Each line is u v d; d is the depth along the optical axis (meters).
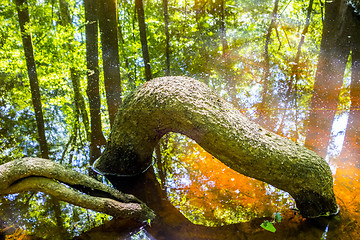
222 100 2.25
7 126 3.42
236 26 6.32
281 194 2.15
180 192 2.19
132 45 5.52
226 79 4.51
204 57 5.19
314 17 6.52
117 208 1.86
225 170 2.46
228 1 6.96
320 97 3.82
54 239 1.72
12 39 5.73
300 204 1.95
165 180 2.35
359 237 1.70
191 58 5.14
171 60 5.07
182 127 2.17
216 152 2.09
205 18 6.52
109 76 4.54
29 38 5.14
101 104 3.90
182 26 6.25
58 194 1.86
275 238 1.72
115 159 2.43
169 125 2.25
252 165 1.97
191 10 6.84
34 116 3.68
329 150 2.71
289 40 5.80
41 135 3.19
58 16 7.62
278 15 6.66
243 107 3.71
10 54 5.34
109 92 4.13
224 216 1.92
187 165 2.56
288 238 1.71
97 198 1.88
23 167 1.89
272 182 1.99
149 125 2.30
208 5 6.96
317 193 1.87
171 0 6.96
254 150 1.94
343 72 4.34
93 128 3.32
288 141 2.07
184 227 1.83
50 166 1.96
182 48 5.46
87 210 1.98
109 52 5.09
